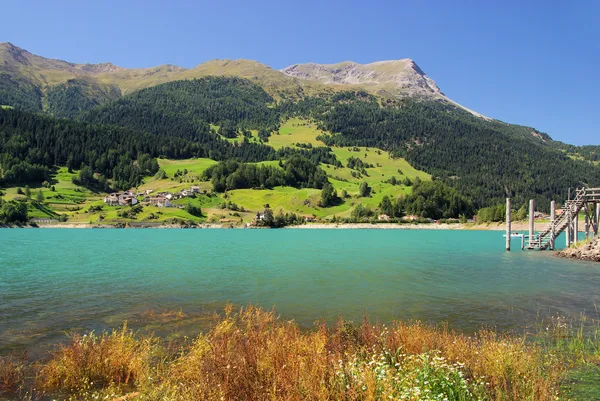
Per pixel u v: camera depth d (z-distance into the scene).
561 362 12.97
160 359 14.37
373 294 29.36
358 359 11.30
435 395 8.77
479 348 13.52
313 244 93.88
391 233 160.88
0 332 19.28
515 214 196.75
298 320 21.39
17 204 184.50
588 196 57.44
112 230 166.38
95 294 29.62
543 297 27.91
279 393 9.06
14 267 47.31
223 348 12.16
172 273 41.81
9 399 11.27
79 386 12.11
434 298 27.70
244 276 39.38
